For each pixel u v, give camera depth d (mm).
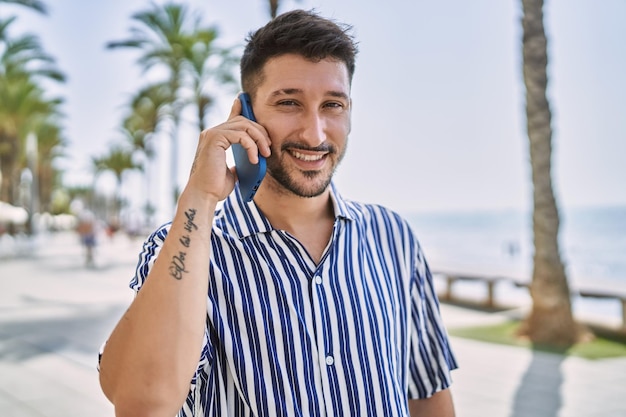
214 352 1335
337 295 1394
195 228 1252
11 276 15281
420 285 1643
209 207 1293
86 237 19891
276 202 1468
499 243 54156
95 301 10641
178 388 1153
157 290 1183
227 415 1306
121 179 59594
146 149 44969
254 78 1420
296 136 1374
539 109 7512
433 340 1640
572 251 43531
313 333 1350
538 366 6203
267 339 1325
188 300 1186
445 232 76812
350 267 1448
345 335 1369
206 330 1318
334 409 1318
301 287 1378
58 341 7203
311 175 1394
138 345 1153
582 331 7453
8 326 8188
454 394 5270
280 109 1382
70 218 74750
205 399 1328
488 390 5391
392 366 1425
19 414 4602
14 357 6387
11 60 26422
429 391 1613
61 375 5680
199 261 1228
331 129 1399
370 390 1351
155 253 1399
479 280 10359
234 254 1388
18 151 35781
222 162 1312
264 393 1290
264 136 1349
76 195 88125
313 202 1468
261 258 1386
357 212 1584
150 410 1135
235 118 1369
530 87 7547
